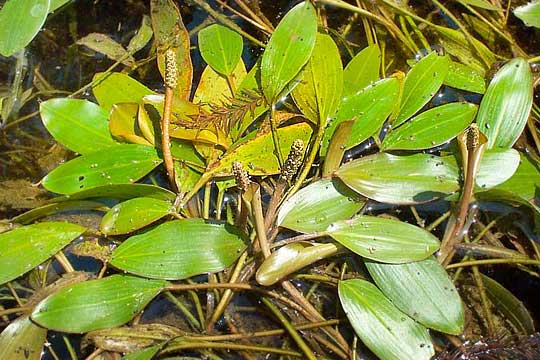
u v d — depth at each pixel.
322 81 0.76
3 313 0.69
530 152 0.78
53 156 0.78
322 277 0.71
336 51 0.78
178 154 0.74
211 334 0.69
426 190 0.71
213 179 0.74
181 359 0.67
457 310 0.67
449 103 0.77
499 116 0.76
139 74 0.82
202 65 0.83
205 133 0.73
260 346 0.68
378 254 0.69
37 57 0.84
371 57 0.79
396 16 0.86
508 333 0.69
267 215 0.71
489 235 0.73
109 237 0.72
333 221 0.71
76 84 0.82
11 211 0.74
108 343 0.67
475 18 0.86
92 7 0.87
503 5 0.87
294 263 0.68
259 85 0.77
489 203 0.75
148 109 0.75
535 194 0.74
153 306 0.70
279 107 0.78
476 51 0.83
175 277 0.69
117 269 0.71
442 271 0.68
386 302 0.68
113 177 0.73
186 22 0.86
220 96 0.78
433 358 0.67
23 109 0.80
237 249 0.69
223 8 0.87
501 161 0.73
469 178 0.70
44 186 0.72
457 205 0.72
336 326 0.69
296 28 0.77
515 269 0.72
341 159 0.73
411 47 0.83
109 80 0.78
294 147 0.66
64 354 0.68
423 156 0.73
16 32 0.78
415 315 0.67
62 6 0.86
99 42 0.83
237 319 0.70
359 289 0.68
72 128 0.75
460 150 0.74
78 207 0.73
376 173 0.72
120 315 0.68
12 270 0.69
